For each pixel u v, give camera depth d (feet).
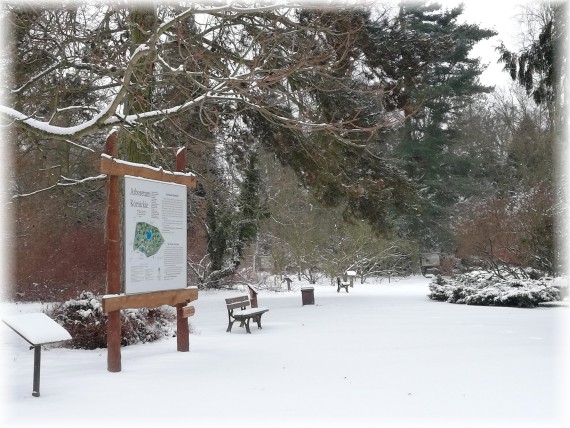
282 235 107.76
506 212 75.97
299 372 25.81
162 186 31.35
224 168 90.94
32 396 21.43
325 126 37.52
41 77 48.47
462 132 142.51
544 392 21.36
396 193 69.10
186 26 44.45
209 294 87.15
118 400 20.80
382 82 60.08
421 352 30.48
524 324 42.32
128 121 35.99
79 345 34.27
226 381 24.04
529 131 118.21
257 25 47.26
